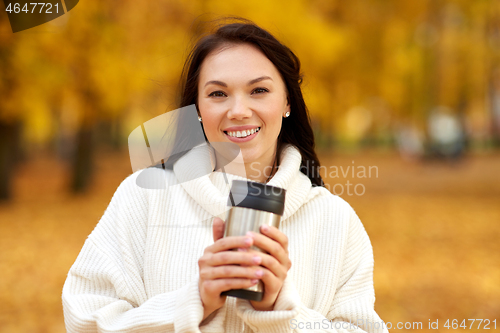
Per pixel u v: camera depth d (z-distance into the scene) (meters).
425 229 8.83
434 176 17.67
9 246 7.62
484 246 7.57
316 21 10.39
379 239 8.03
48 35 9.11
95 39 9.45
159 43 9.40
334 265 1.76
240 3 8.95
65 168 22.78
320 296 1.72
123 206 1.79
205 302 1.37
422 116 16.70
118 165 22.75
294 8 9.69
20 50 9.35
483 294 5.36
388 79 13.12
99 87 9.95
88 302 1.62
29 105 10.30
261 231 1.28
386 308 4.97
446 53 16.53
